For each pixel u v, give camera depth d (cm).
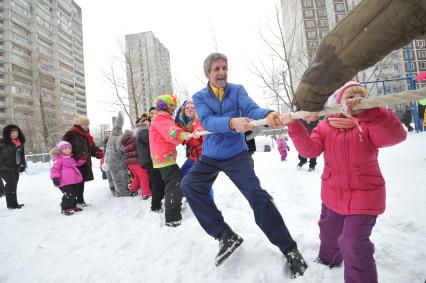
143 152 470
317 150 220
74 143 545
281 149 1032
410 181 481
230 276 241
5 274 291
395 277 215
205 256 279
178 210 392
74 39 6041
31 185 973
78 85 6172
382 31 103
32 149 3003
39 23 5050
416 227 302
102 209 526
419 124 1369
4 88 4628
